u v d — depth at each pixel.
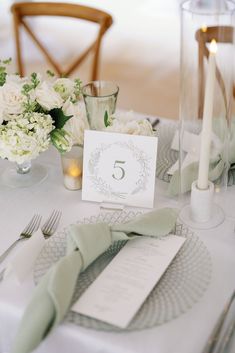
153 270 0.96
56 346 0.89
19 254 0.99
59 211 1.17
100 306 0.88
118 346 0.84
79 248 0.96
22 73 2.25
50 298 0.86
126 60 3.90
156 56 3.95
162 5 4.84
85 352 0.87
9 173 1.33
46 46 4.13
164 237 1.04
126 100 3.38
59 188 1.26
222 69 1.06
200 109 1.12
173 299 0.91
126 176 1.17
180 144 1.15
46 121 1.14
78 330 0.86
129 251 1.01
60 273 0.90
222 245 1.06
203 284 0.94
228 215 1.15
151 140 1.14
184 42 1.09
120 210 1.17
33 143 1.13
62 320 0.87
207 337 0.86
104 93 1.29
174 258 1.00
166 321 0.87
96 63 2.14
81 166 1.22
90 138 1.17
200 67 1.10
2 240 1.10
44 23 4.53
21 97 1.15
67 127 1.18
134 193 1.18
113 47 4.10
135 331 0.86
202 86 1.11
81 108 1.20
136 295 0.90
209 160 1.09
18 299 0.94
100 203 1.20
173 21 4.52
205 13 1.06
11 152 1.14
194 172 1.14
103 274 0.95
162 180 1.27
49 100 1.15
